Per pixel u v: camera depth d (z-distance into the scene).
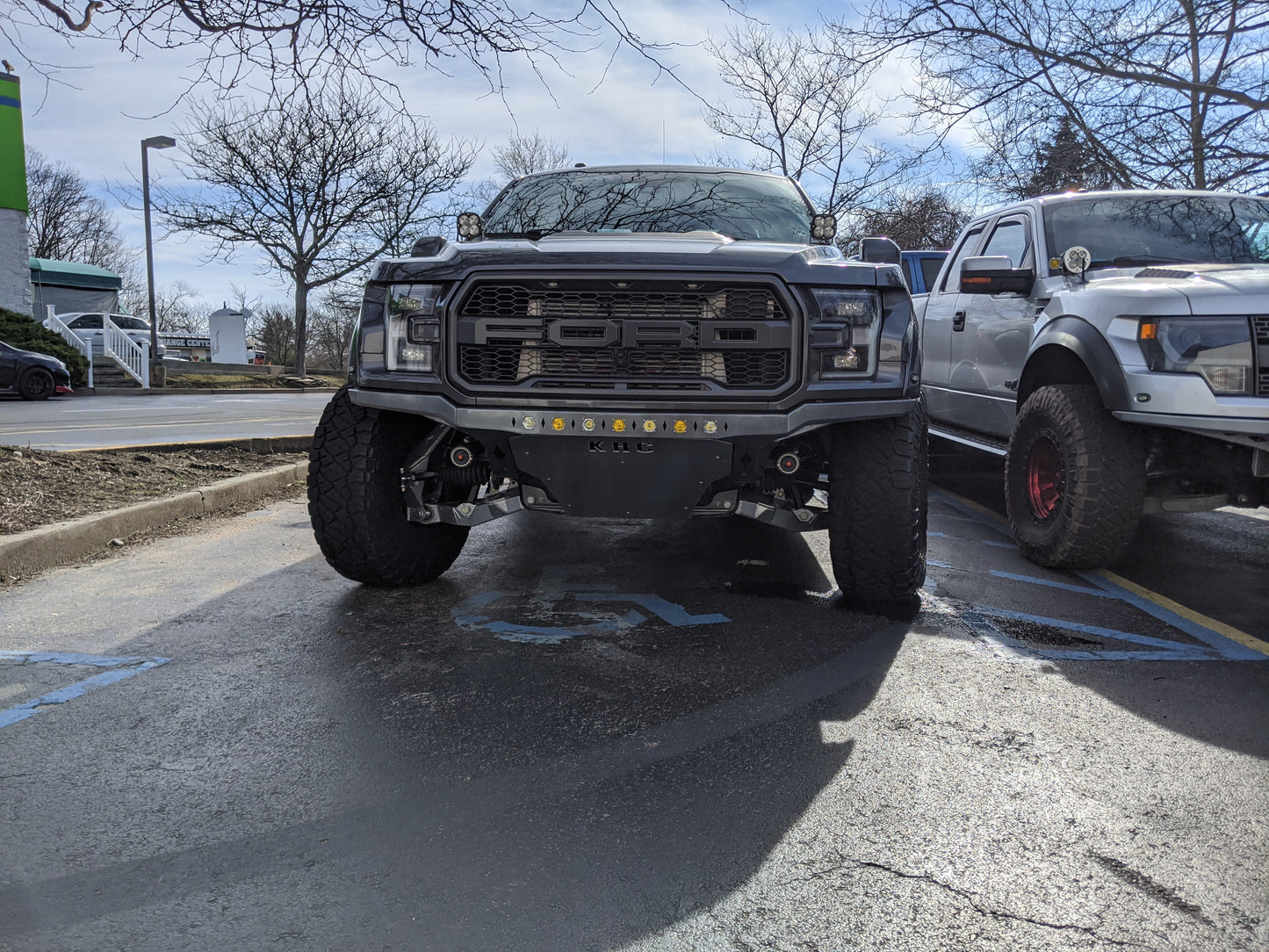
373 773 2.46
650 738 2.68
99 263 63.28
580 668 3.24
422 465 3.99
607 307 3.36
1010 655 3.41
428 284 3.53
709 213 4.66
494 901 1.90
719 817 2.23
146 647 3.45
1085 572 4.78
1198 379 4.04
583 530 5.75
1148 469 4.61
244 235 31.11
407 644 3.50
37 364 19.62
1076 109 9.25
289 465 7.88
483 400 3.41
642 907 1.88
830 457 3.82
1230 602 4.20
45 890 1.92
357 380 3.69
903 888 1.95
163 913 1.85
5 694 2.99
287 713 2.84
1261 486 4.36
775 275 3.34
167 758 2.53
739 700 2.96
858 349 3.45
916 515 3.74
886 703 2.94
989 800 2.32
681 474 3.48
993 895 1.93
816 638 3.59
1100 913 1.87
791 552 5.11
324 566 4.76
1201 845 2.12
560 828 2.18
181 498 6.00
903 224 19.05
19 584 4.38
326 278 32.47
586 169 5.24
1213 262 5.23
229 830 2.16
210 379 29.34
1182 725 2.79
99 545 5.16
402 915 1.85
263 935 1.78
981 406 6.18
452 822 2.21
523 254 3.42
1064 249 5.44
